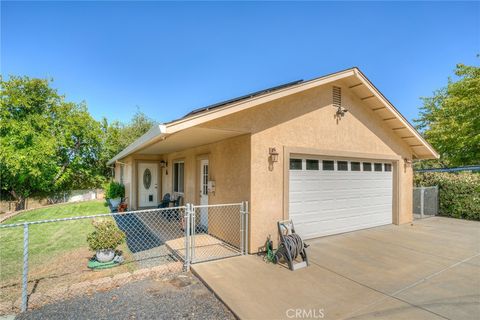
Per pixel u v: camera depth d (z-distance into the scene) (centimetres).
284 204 618
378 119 856
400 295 388
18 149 1510
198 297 391
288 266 491
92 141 1905
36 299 373
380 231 797
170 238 716
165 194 1106
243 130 561
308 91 679
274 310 344
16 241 699
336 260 535
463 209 1037
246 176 585
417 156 1034
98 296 391
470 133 1366
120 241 515
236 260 529
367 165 841
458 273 473
